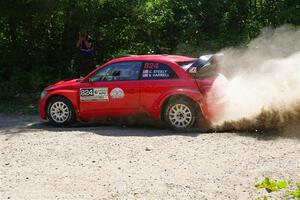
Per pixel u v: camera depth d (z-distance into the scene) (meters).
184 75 10.52
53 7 16.92
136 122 11.31
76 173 7.23
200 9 20.59
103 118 11.27
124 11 18.75
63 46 19.08
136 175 7.06
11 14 17.17
